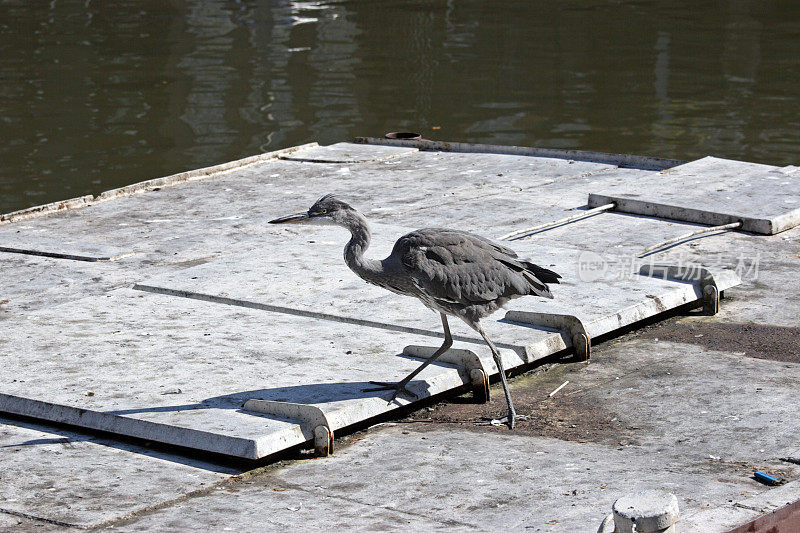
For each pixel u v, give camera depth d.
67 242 14.60
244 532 7.51
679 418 9.48
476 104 25.98
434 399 10.21
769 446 8.82
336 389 9.52
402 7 38.84
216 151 22.61
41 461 8.73
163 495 8.16
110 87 28.00
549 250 13.26
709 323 11.86
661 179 16.41
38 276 13.31
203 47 32.62
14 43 33.44
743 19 35.53
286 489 8.25
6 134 23.92
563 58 30.52
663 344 11.33
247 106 26.11
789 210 14.60
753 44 31.84
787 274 13.03
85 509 7.92
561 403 9.97
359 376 9.84
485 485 8.23
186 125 24.55
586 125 24.17
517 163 18.58
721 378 10.34
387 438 9.26
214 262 13.29
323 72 29.28
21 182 20.69
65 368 10.11
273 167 18.84
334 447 9.06
